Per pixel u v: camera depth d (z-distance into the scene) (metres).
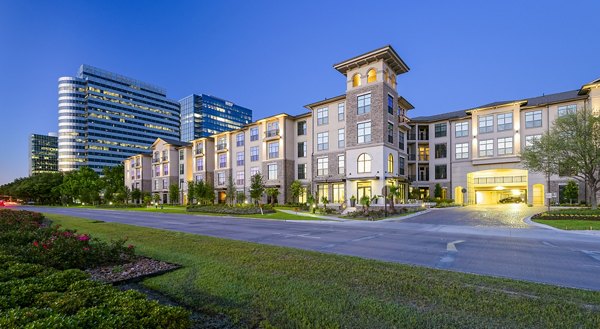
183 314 3.93
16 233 9.90
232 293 5.73
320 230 17.31
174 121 161.75
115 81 141.25
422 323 4.37
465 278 6.60
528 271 7.91
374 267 7.55
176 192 53.84
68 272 5.47
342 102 36.78
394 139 33.75
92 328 3.25
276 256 8.84
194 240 12.05
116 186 67.75
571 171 24.19
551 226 17.08
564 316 4.54
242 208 32.47
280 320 4.60
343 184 35.84
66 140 129.00
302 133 42.28
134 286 6.37
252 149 47.34
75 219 23.31
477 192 44.22
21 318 3.31
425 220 21.86
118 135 140.00
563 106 33.62
